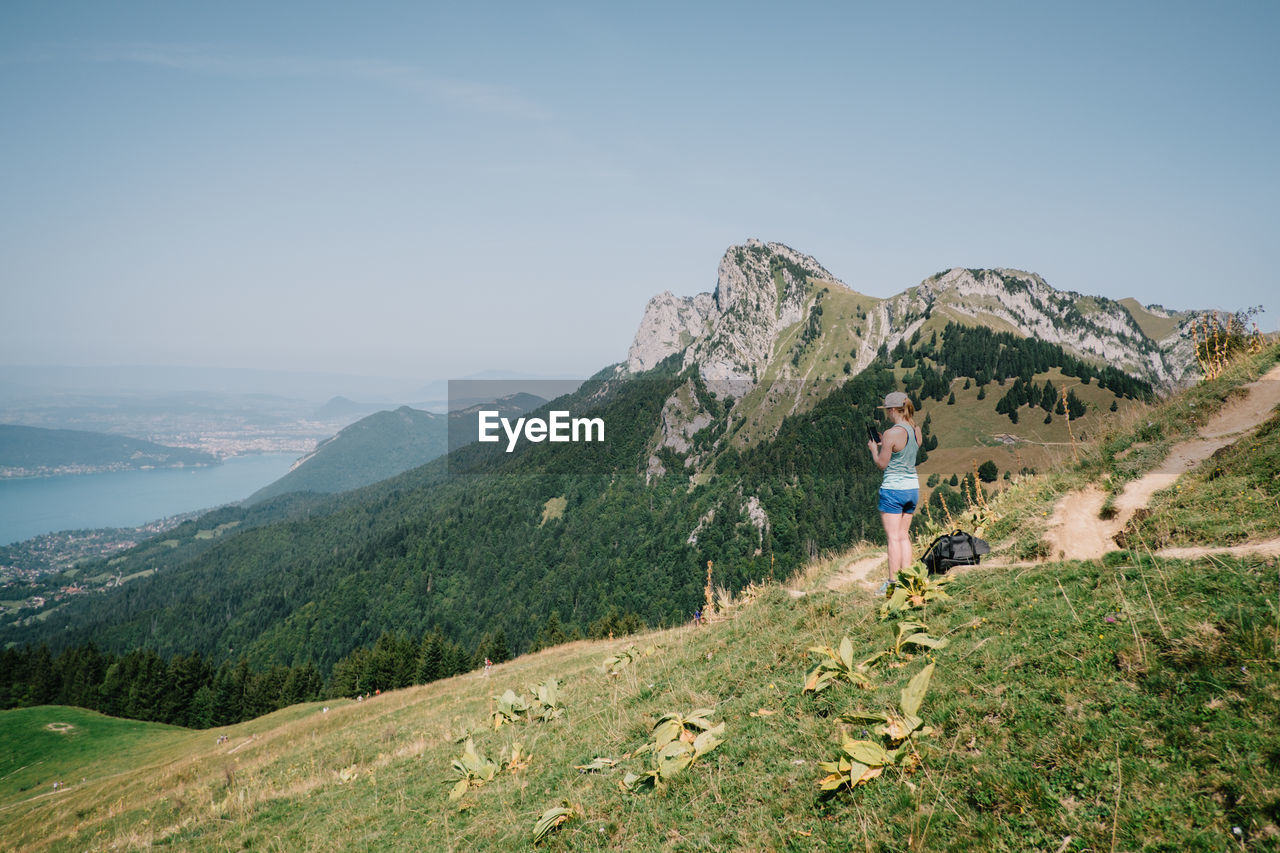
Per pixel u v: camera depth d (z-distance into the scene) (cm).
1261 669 343
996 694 434
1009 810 338
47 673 9538
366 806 952
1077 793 329
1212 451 829
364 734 1975
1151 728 346
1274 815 267
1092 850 293
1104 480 878
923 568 682
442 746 1202
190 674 8562
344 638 19462
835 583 1034
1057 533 767
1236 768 296
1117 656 412
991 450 12044
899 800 377
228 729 4981
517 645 17100
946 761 396
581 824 541
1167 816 293
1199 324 1396
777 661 724
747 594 1336
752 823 429
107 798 2566
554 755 792
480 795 759
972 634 541
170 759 4209
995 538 876
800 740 509
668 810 497
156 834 1243
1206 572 466
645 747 648
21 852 1664
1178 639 398
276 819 1086
